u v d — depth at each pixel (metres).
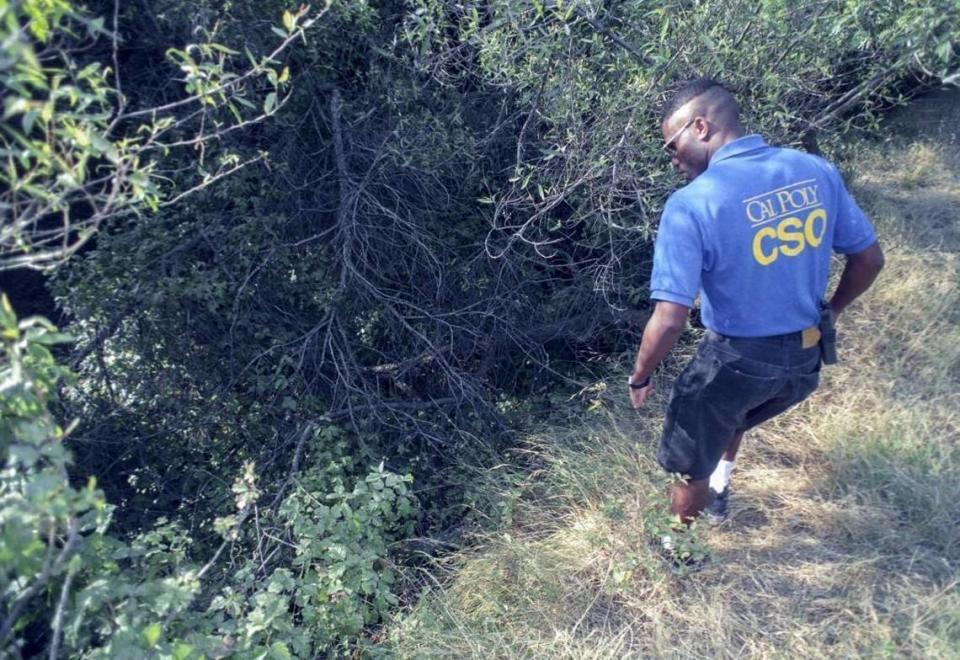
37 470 2.21
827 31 4.47
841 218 2.71
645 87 4.09
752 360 2.63
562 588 3.12
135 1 4.32
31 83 2.23
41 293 4.50
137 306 4.21
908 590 2.88
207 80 2.86
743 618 2.88
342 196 4.63
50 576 2.23
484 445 4.26
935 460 3.44
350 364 4.49
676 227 2.54
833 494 3.39
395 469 4.26
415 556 3.73
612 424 4.05
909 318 4.52
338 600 3.08
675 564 3.10
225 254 4.41
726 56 4.24
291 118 4.76
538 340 5.02
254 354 4.48
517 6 3.95
